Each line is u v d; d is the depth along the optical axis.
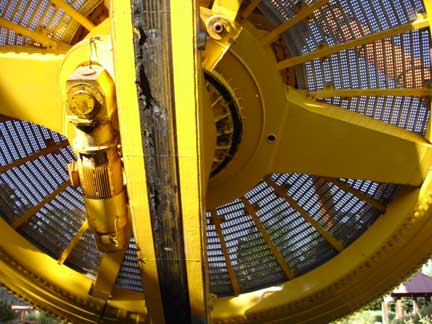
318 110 7.62
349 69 8.12
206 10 6.59
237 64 7.22
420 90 7.85
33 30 8.05
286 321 8.84
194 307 6.82
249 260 9.38
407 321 19.45
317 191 8.89
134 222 6.26
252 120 7.58
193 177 5.96
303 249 9.17
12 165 9.02
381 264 8.29
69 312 8.89
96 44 6.32
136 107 5.77
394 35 7.71
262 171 7.97
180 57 5.59
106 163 6.29
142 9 5.52
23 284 8.77
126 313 8.83
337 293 8.60
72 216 9.30
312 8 7.73
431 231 7.91
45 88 7.01
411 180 7.74
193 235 6.25
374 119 8.11
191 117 5.76
